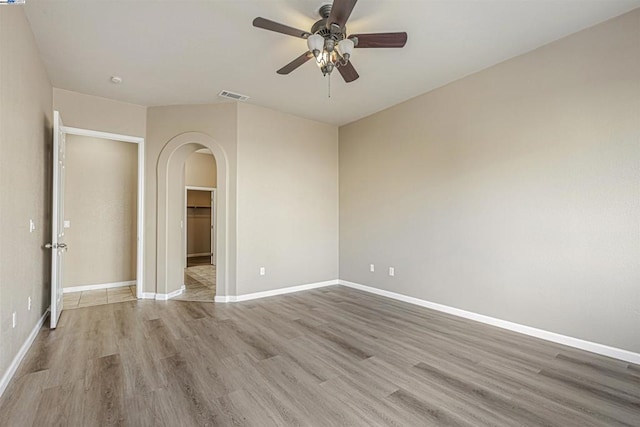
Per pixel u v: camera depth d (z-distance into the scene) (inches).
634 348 100.0
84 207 196.2
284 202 193.0
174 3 93.6
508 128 129.4
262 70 136.9
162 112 177.9
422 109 163.9
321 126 211.9
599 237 106.7
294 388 85.7
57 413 74.0
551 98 117.4
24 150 102.0
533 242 122.3
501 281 131.8
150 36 110.6
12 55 88.4
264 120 184.7
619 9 99.0
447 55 125.7
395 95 165.5
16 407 76.1
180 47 118.0
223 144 174.7
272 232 187.6
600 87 106.3
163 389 84.6
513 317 128.0
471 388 86.0
